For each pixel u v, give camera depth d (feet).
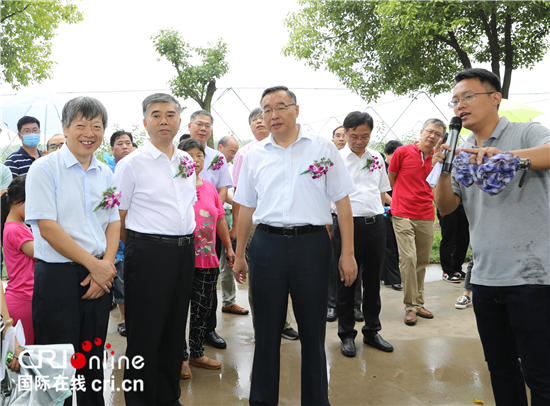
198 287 9.98
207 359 10.26
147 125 8.02
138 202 8.01
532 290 6.10
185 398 8.84
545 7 28.22
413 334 12.28
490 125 6.68
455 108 6.77
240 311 14.11
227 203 15.14
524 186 6.22
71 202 6.91
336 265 13.61
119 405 8.60
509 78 30.01
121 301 12.64
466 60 30.55
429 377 9.66
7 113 15.72
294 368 10.24
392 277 16.99
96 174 7.35
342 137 15.42
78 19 29.96
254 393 7.79
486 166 5.91
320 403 7.57
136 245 7.88
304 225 7.62
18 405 6.30
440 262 19.38
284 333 12.15
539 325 6.10
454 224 17.54
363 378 9.64
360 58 34.71
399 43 30.19
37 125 13.61
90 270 6.88
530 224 6.18
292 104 7.54
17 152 13.69
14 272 8.04
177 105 8.13
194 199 8.66
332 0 32.99
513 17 29.55
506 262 6.30
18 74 28.30
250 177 8.18
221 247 13.73
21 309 7.94
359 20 33.76
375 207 11.13
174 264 7.98
